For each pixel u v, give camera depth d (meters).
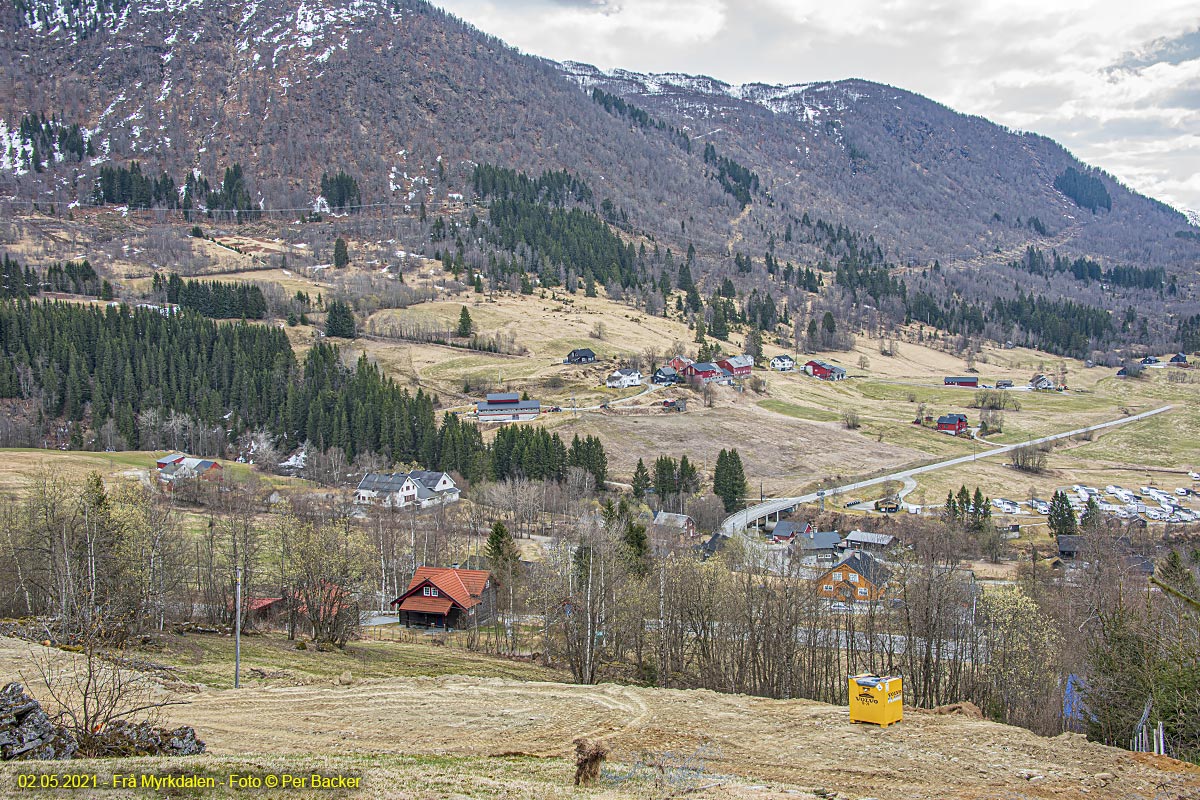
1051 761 36.44
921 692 66.81
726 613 70.06
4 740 27.97
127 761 28.25
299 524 81.81
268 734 38.38
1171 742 42.00
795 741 39.41
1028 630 64.25
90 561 58.91
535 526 130.88
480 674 61.03
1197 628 46.41
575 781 31.75
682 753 37.44
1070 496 155.38
